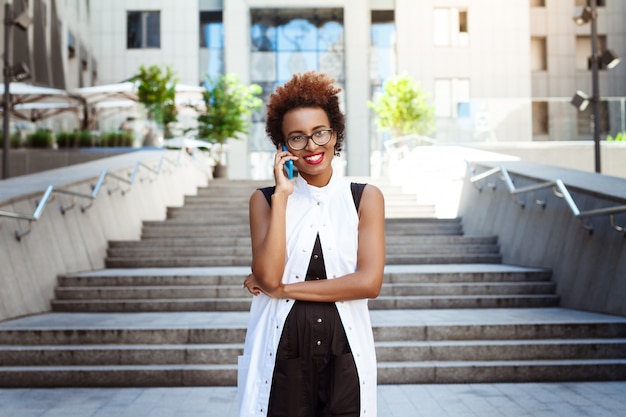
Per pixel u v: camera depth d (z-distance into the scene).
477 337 6.44
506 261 10.05
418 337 6.43
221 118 20.86
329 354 2.04
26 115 18.56
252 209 2.20
